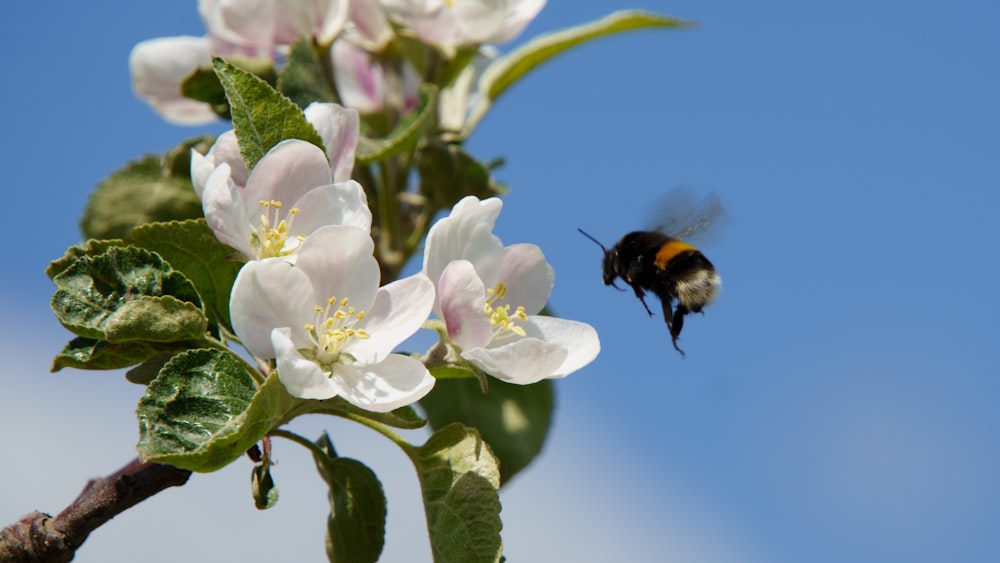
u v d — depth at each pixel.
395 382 0.72
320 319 0.72
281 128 0.74
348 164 0.75
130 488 0.71
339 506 0.75
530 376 0.73
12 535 0.70
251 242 0.73
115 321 0.71
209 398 0.70
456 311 0.73
